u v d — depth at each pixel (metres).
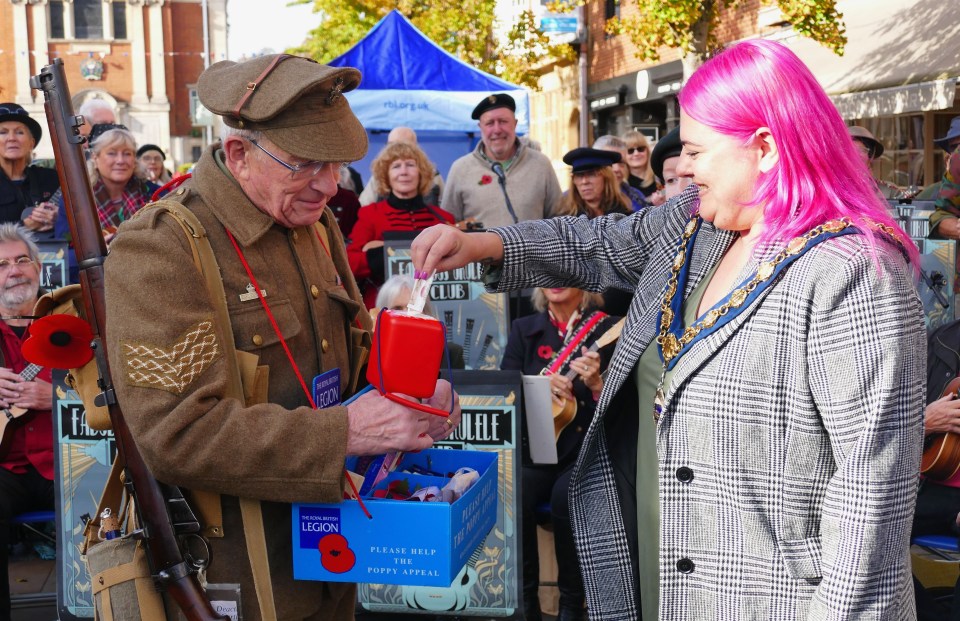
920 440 1.52
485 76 10.16
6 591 3.45
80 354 1.79
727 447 1.63
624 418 1.96
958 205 5.28
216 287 1.72
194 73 41.84
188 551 1.75
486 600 2.91
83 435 2.99
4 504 3.45
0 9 39.22
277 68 1.73
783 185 1.60
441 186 7.66
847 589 1.47
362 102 9.73
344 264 2.12
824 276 1.54
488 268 2.08
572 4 14.73
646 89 15.62
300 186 1.75
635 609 1.95
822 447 1.58
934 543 3.19
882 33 9.25
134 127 41.38
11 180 6.01
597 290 2.12
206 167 1.80
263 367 1.76
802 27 8.47
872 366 1.49
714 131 1.64
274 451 1.64
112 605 1.74
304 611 1.83
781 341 1.58
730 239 1.80
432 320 1.75
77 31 40.50
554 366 3.62
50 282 4.63
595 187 5.56
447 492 1.81
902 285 1.53
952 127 5.43
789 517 1.60
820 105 1.60
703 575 1.67
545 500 3.57
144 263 1.65
